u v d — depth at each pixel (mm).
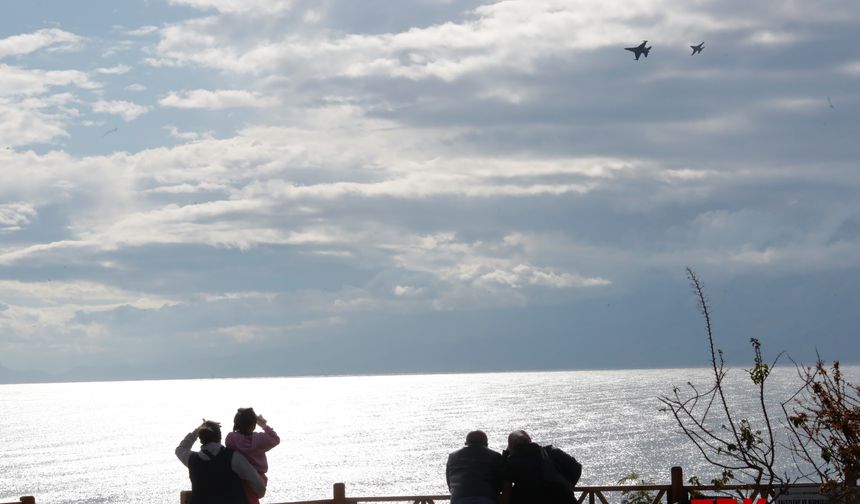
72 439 197875
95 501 104375
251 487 10445
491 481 11352
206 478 10312
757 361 10797
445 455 141250
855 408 10016
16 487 117688
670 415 186250
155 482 120875
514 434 11586
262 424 10875
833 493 10188
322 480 115125
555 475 11211
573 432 168750
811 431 10320
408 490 102562
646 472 104312
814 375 10305
